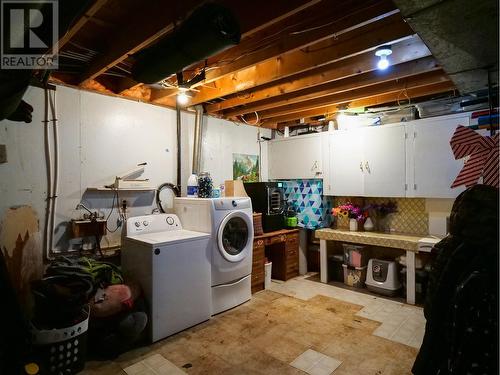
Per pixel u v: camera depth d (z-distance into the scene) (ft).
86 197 9.79
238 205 10.90
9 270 7.89
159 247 8.47
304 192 15.11
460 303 3.55
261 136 16.17
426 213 12.32
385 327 9.14
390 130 12.25
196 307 9.36
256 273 12.24
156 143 11.59
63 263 7.81
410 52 7.47
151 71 7.27
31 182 8.70
